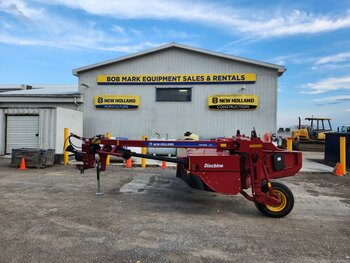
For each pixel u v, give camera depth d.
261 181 5.35
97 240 4.02
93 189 7.23
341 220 5.11
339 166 10.06
